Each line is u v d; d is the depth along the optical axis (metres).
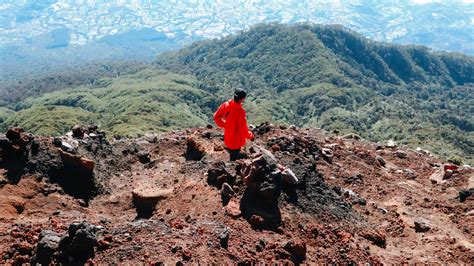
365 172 8.81
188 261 4.21
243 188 5.93
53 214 5.79
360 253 5.32
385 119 127.38
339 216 6.12
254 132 9.52
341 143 10.58
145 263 4.09
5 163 6.30
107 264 4.10
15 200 5.79
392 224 6.60
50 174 6.54
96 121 110.69
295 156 6.91
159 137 9.93
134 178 7.59
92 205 6.55
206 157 7.51
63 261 4.17
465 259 5.68
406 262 5.50
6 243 4.57
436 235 6.31
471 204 7.28
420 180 8.97
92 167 6.92
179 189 6.32
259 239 5.04
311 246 5.32
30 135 6.82
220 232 4.86
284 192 5.97
